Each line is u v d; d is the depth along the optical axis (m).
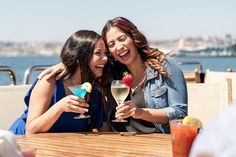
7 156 0.95
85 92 2.16
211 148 0.78
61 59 2.41
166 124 2.41
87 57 2.37
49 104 2.35
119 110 2.21
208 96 3.42
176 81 2.54
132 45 2.59
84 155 1.68
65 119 2.34
